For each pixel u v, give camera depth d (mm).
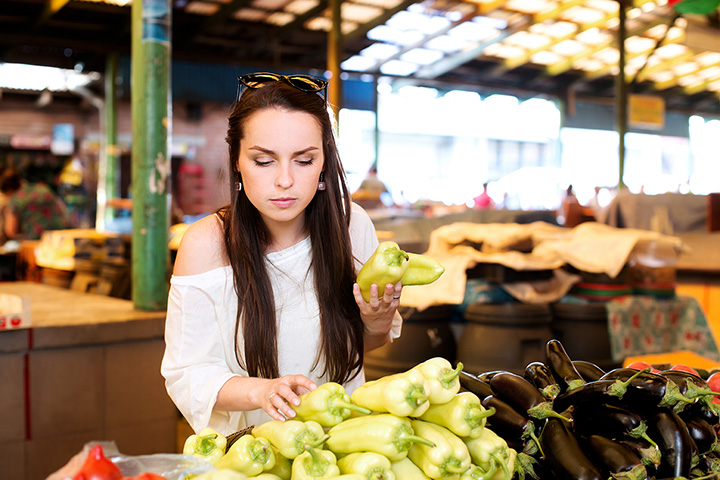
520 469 1301
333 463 1164
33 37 11453
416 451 1192
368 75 14852
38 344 3273
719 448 1420
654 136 22016
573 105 17453
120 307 3961
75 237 6578
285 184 1435
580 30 13125
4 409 3197
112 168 13648
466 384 1634
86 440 3443
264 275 1640
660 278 4266
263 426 1271
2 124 17156
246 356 1646
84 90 15867
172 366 1630
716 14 7430
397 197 12938
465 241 4223
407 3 11070
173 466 1057
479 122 20875
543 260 4000
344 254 1699
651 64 15820
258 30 12289
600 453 1302
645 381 1365
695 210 7715
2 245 8047
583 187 19891
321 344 1701
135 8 3703
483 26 12883
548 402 1418
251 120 1436
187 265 1650
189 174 14992
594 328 3885
